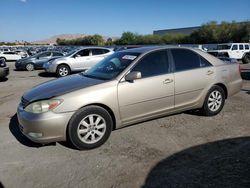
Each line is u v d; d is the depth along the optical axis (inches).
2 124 228.1
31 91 185.3
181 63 208.1
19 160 160.9
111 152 167.5
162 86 193.8
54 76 605.6
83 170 147.6
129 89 180.9
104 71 198.1
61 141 171.6
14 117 249.3
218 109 230.2
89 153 167.5
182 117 227.3
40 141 162.7
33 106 164.6
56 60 591.5
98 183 135.0
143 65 191.2
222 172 139.3
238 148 166.7
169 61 202.7
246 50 939.3
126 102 180.5
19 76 610.5
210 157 156.1
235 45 926.4
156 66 196.2
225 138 183.0
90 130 169.9
